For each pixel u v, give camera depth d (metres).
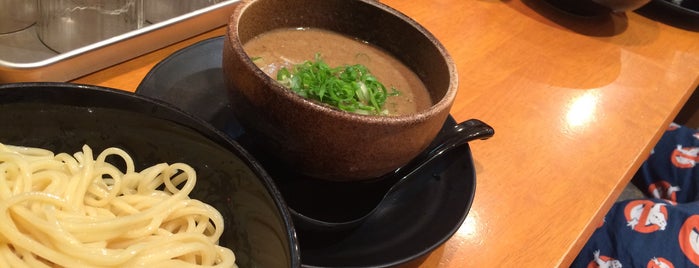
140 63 0.39
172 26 0.39
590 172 0.42
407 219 0.32
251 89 0.27
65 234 0.23
